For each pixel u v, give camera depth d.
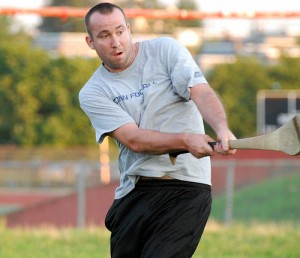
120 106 13.69
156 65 13.64
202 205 13.92
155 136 12.85
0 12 31.03
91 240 31.00
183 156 13.84
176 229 13.80
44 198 75.88
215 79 98.06
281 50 111.94
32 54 100.56
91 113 13.83
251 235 31.53
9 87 99.25
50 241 30.62
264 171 51.09
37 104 98.88
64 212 48.91
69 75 99.19
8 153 83.62
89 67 100.50
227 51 123.25
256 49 124.88
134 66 13.70
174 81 13.36
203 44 127.12
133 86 13.68
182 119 13.60
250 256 27.45
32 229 34.81
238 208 44.97
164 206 13.92
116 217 14.37
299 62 100.06
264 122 56.22
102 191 47.78
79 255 26.88
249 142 11.38
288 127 10.80
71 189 76.44
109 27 13.34
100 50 13.49
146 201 14.01
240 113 94.56
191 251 13.95
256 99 95.56
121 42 13.39
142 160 13.86
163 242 13.78
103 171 62.91
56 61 99.88
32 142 97.38
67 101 98.50
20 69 99.69
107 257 26.39
